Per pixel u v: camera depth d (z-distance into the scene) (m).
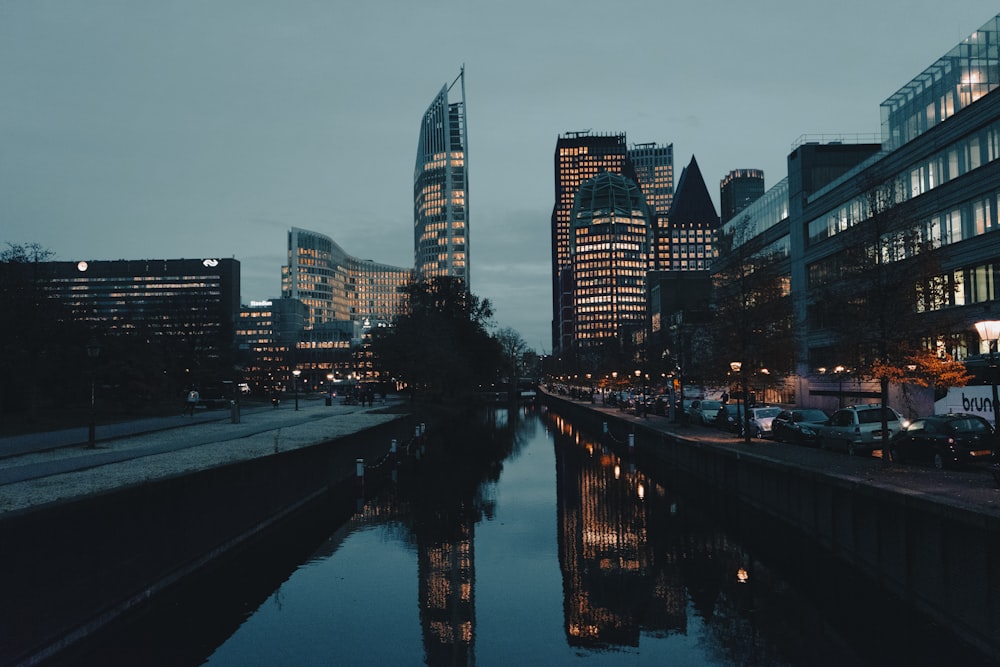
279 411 65.12
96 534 12.28
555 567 17.64
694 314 98.19
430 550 19.48
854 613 13.88
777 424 32.66
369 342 95.06
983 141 38.38
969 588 11.25
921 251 21.22
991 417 24.95
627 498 27.61
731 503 25.59
